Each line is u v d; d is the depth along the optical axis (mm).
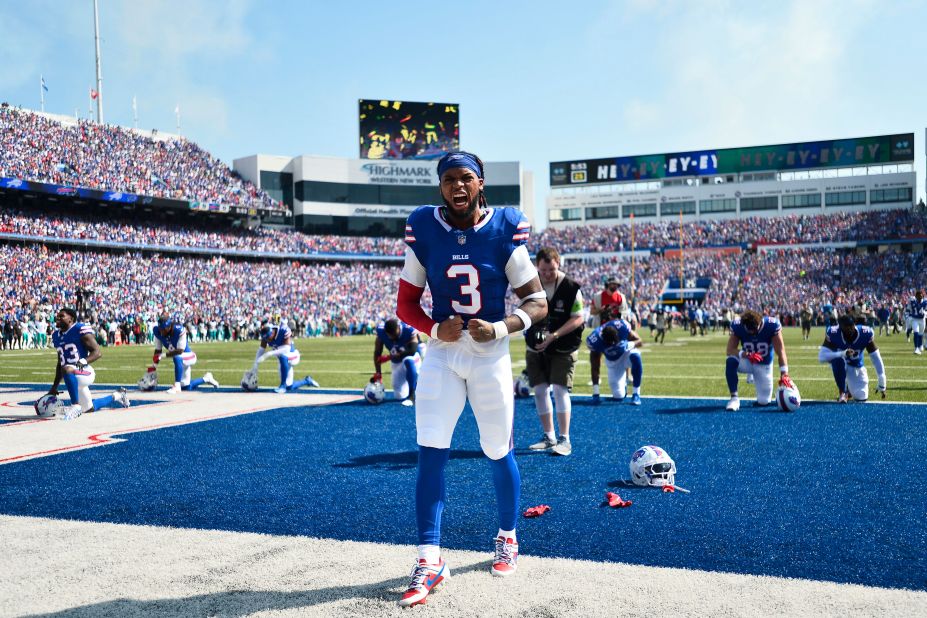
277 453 6395
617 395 9953
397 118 62625
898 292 48312
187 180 51750
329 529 4004
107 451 6555
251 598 2977
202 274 47188
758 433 7051
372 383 10102
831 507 4273
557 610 2793
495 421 3268
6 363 21047
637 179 66000
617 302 10406
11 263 37875
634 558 3420
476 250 3230
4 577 3246
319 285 53219
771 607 2779
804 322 28062
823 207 61656
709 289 53500
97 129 49656
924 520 3957
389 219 62875
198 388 12773
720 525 3951
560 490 4867
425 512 3133
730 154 63625
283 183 61281
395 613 2799
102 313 36688
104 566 3396
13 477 5445
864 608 2756
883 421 7664
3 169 40219
